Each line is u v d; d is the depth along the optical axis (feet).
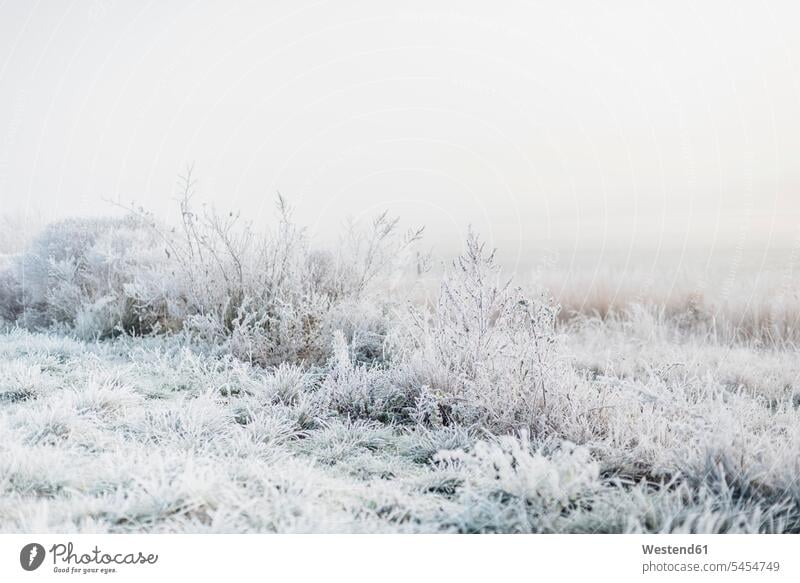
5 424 10.66
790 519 9.04
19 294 21.98
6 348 16.44
